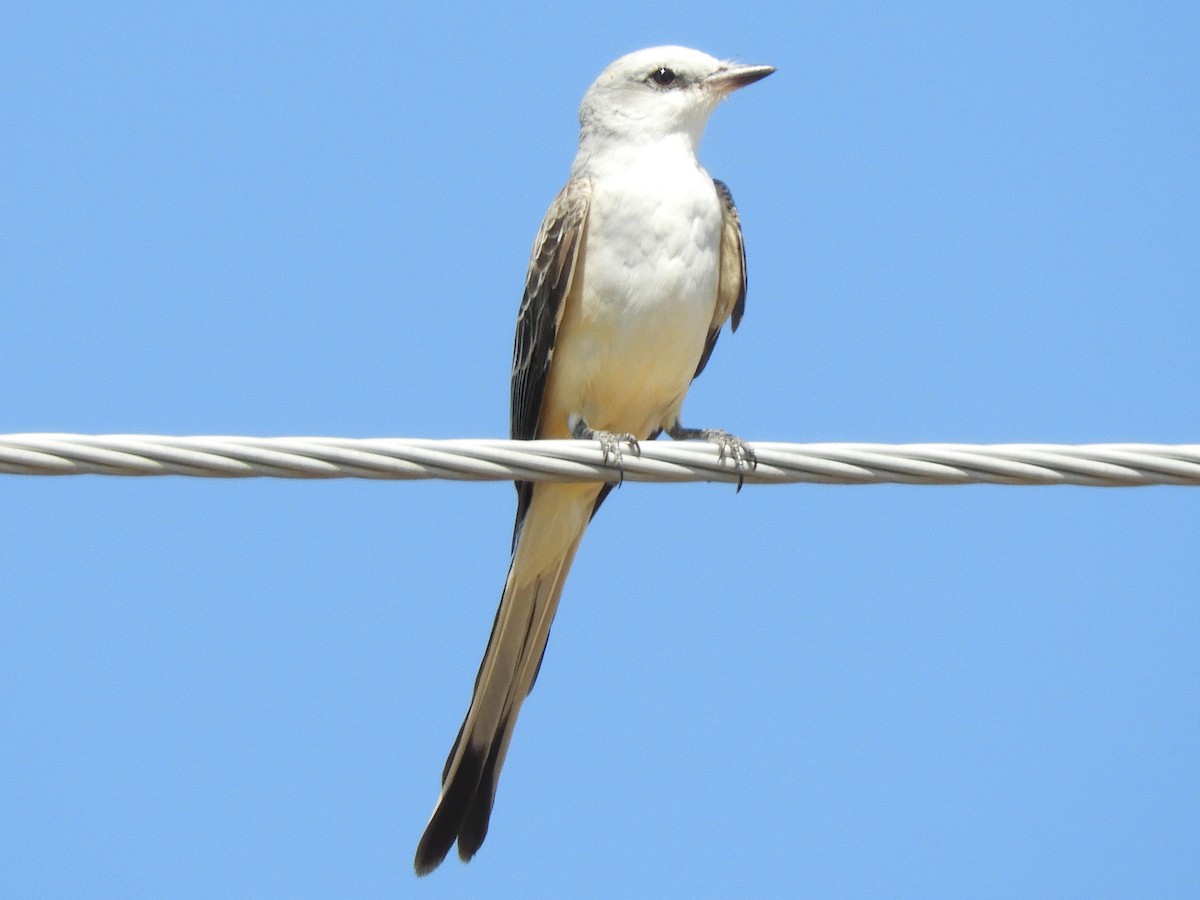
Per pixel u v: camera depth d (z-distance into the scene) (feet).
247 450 25.61
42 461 25.04
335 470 26.05
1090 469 26.55
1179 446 26.43
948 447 26.99
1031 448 26.73
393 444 26.30
